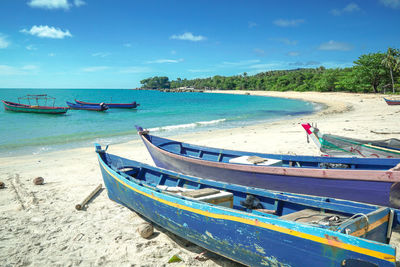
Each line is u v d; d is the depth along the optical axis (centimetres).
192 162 714
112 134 1841
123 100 7338
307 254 288
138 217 574
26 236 495
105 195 700
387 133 1400
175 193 462
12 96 8581
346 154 774
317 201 389
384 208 339
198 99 7862
